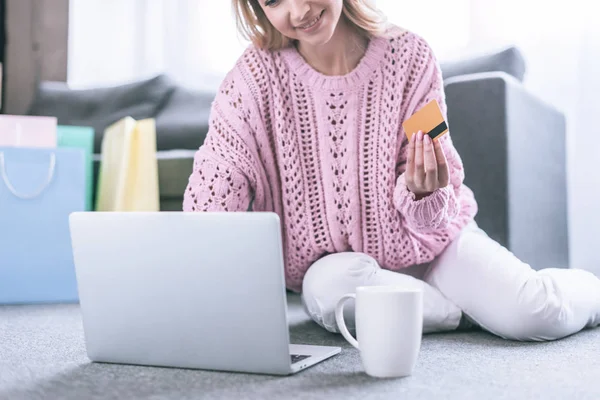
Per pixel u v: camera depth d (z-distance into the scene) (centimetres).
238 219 104
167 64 341
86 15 353
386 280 148
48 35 354
